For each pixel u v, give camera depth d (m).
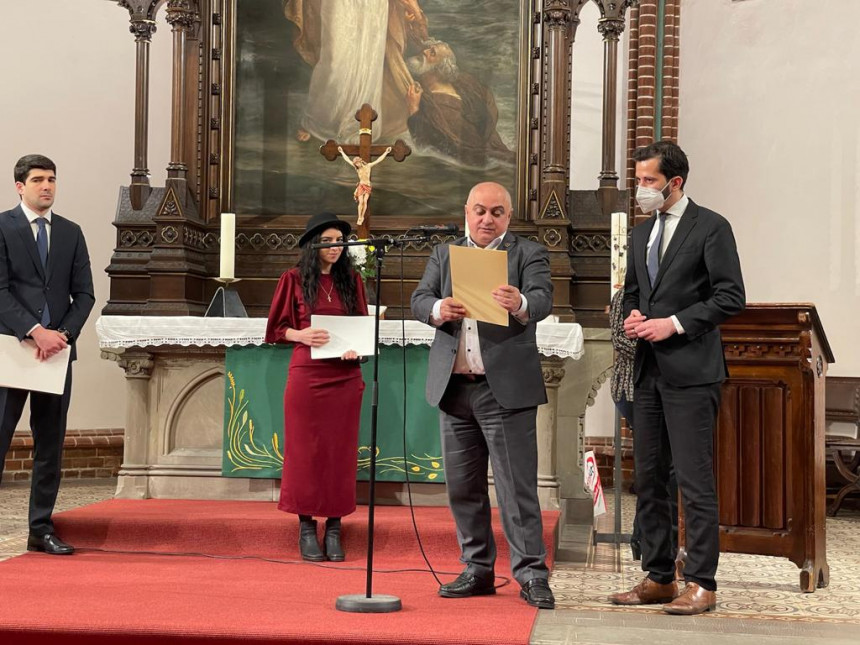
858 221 9.01
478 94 7.36
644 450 4.21
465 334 4.16
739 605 4.33
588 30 10.17
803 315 4.61
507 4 7.35
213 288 7.28
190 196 7.25
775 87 9.42
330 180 7.44
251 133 7.47
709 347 4.10
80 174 9.59
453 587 4.25
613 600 4.25
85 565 4.94
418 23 7.44
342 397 5.13
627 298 4.39
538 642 3.50
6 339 5.07
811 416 4.69
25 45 9.44
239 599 4.11
